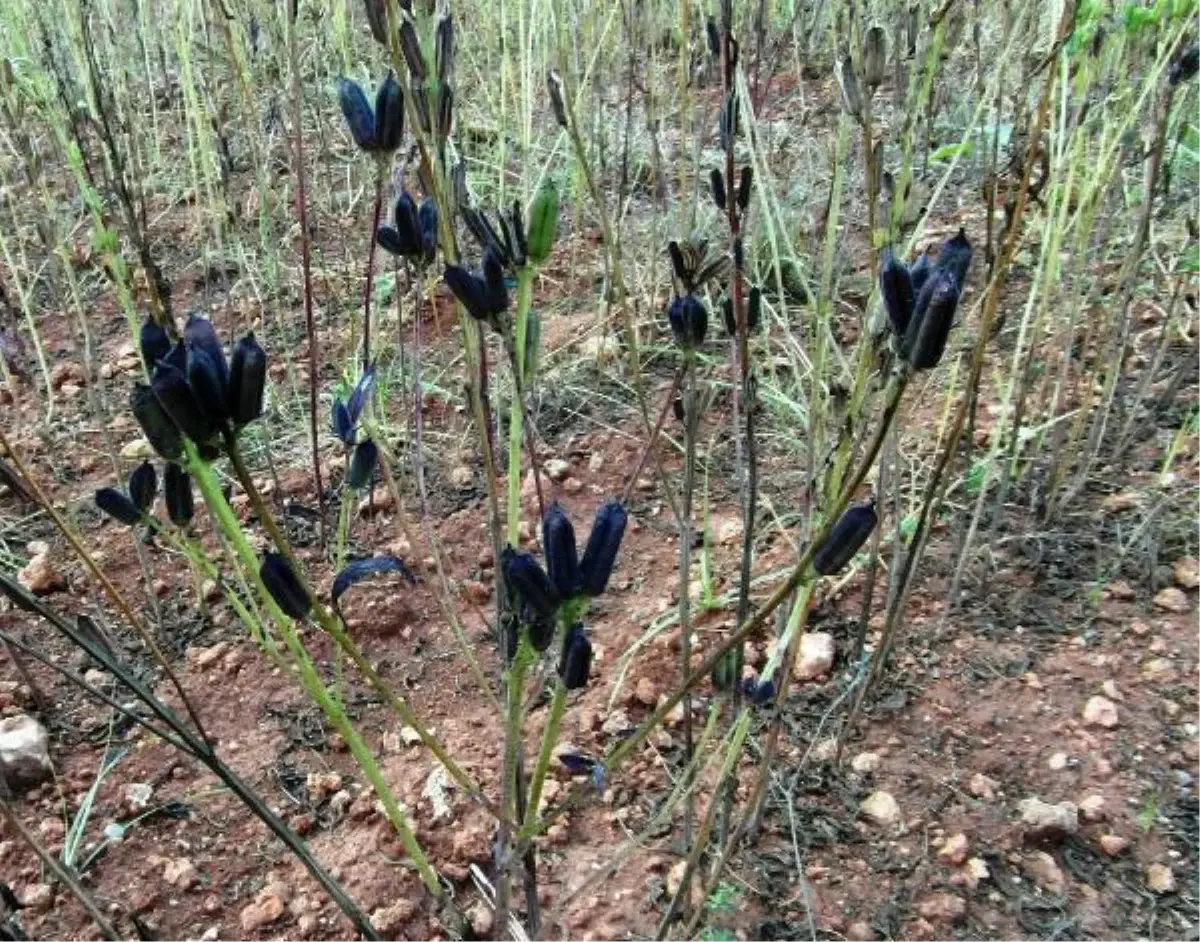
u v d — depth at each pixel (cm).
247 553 93
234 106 357
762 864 160
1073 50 210
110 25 325
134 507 110
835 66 167
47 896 159
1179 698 180
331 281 305
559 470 242
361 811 171
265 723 188
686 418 132
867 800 168
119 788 176
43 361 256
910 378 82
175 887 162
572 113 136
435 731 185
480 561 220
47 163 349
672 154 324
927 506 143
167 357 85
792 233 288
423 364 274
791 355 228
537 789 105
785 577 204
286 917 157
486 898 150
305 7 314
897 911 154
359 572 99
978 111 201
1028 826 161
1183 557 205
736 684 134
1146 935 149
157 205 355
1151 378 224
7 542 226
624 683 189
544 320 293
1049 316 253
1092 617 197
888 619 166
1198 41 195
